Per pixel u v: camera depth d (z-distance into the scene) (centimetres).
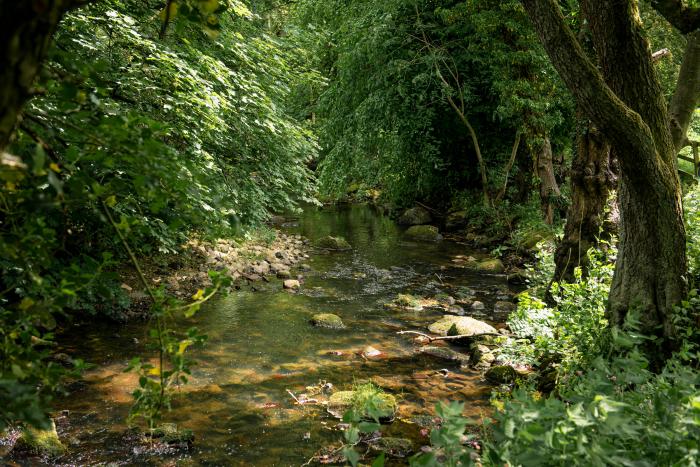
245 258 1080
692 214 525
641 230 415
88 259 161
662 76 1151
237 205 658
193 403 507
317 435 452
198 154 527
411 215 1641
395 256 1220
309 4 1448
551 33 384
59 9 99
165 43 569
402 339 701
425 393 537
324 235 1452
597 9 408
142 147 135
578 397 201
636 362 233
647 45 409
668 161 416
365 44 1266
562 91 1160
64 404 491
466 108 1391
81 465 398
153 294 156
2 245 131
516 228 1293
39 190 138
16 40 93
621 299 430
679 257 406
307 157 848
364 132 1334
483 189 1464
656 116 415
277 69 830
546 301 696
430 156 1384
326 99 1408
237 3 670
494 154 1480
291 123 853
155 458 412
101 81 140
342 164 1356
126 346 632
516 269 1066
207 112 540
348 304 855
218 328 723
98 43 477
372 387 527
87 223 432
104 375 553
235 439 445
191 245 1029
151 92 503
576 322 459
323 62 1554
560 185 1400
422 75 1260
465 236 1433
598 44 420
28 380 144
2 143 98
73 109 143
